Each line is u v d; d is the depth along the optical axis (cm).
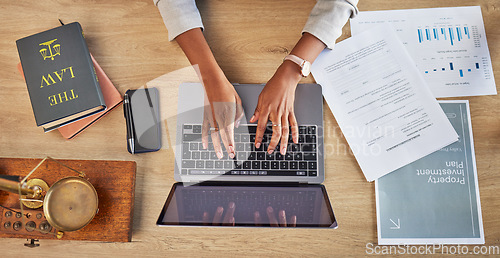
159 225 76
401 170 84
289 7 95
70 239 79
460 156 84
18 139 87
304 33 91
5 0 95
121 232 79
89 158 86
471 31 91
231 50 92
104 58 92
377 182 83
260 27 94
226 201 80
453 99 87
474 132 85
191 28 89
